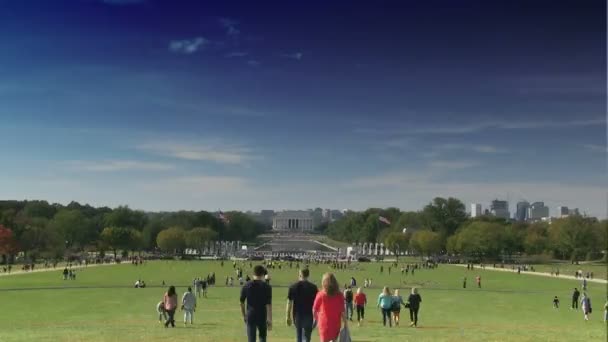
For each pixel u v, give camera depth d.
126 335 38.53
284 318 57.81
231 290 108.38
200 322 53.47
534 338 40.44
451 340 38.44
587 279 153.50
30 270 165.00
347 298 56.31
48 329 45.16
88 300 85.69
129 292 100.62
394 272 178.50
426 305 83.88
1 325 50.94
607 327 51.09
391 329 48.25
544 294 108.44
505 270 197.50
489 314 71.31
